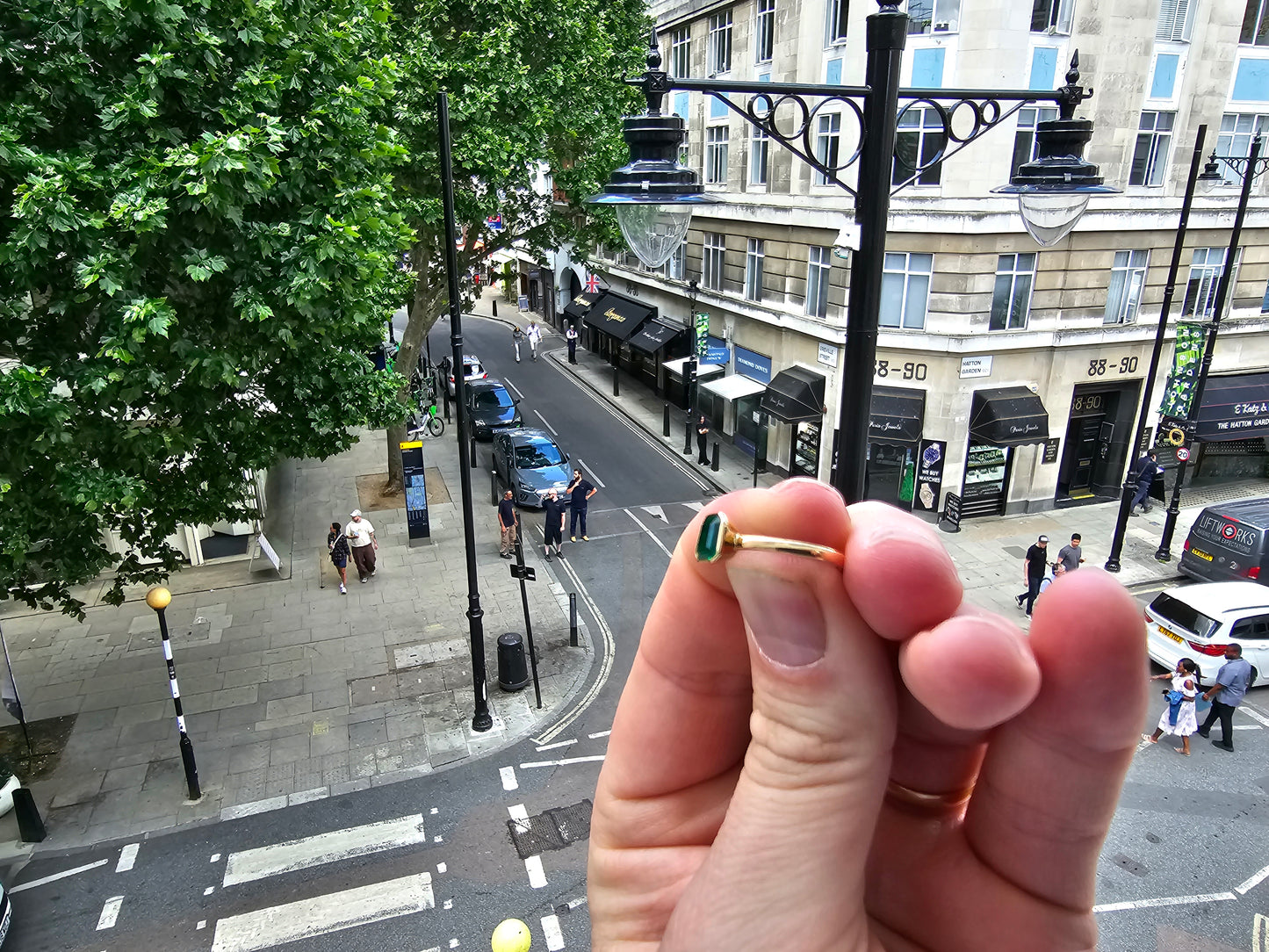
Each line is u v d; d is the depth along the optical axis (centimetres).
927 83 1780
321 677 1359
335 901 911
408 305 2048
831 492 158
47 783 1105
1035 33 1741
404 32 1706
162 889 930
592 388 3406
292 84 880
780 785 160
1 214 757
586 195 2041
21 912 897
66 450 816
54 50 786
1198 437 2122
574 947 852
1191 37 1861
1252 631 1301
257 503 1789
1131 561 1825
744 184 2461
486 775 1127
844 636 155
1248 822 1027
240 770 1134
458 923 880
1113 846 984
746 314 2509
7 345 862
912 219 1838
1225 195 2020
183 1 807
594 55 1977
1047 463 2081
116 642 1459
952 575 145
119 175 777
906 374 1977
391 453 2188
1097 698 145
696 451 2594
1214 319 1691
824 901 157
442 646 1457
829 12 2011
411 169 1731
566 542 1920
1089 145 1869
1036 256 1888
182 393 898
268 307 852
